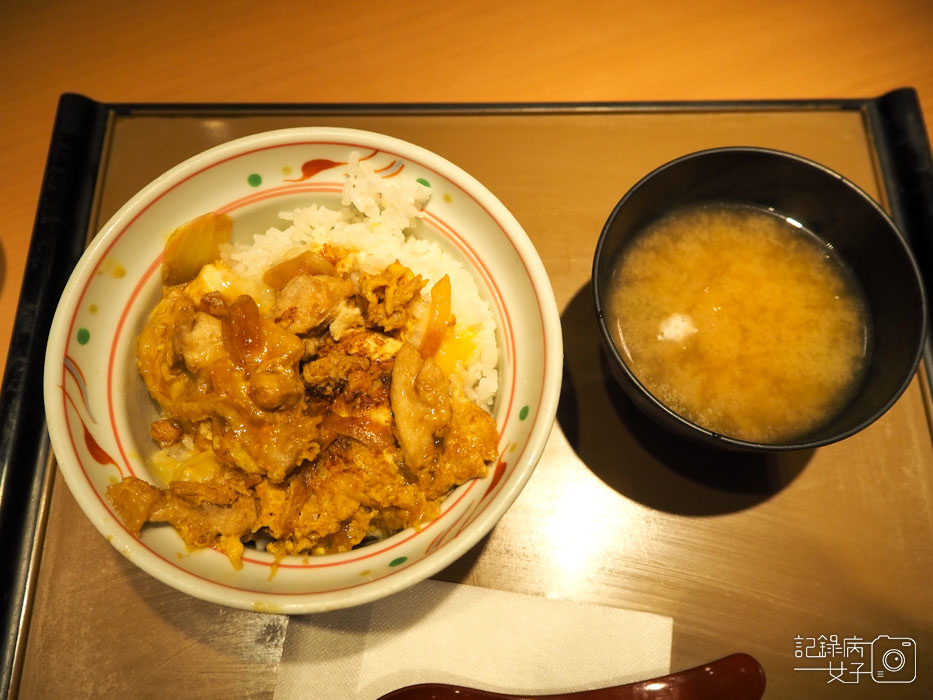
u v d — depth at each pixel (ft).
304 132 0.99
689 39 1.33
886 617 0.97
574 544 1.00
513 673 0.93
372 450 0.94
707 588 0.99
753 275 0.97
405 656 0.94
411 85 1.30
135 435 0.94
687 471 1.04
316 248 1.05
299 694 0.92
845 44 1.32
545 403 0.86
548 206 1.18
